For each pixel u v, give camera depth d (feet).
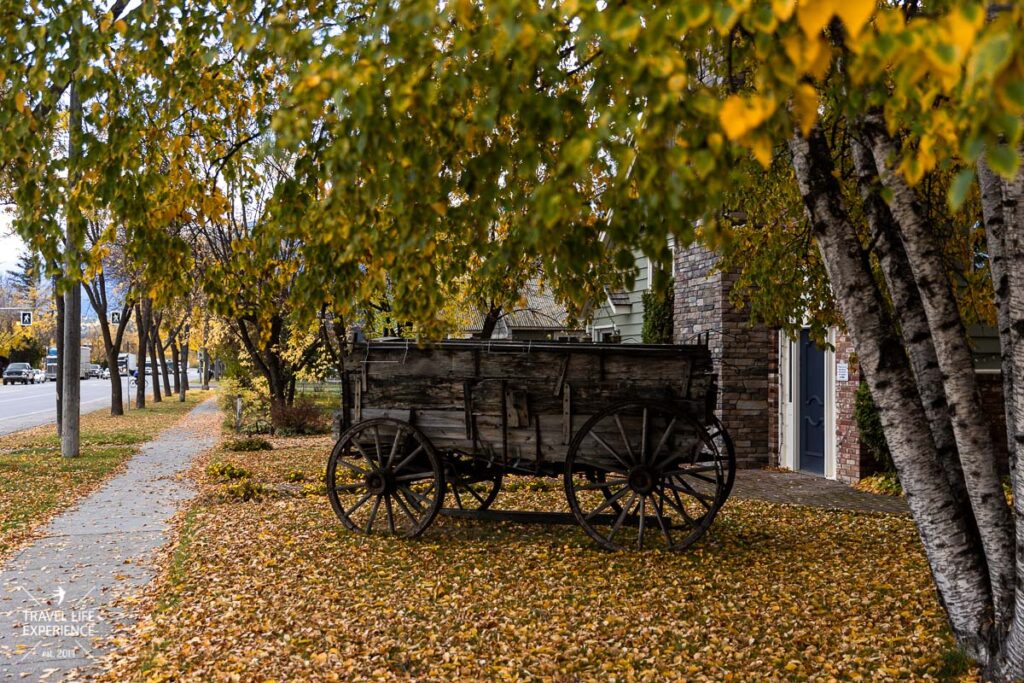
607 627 18.42
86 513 33.12
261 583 21.89
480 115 10.28
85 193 14.90
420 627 18.44
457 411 26.53
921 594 20.25
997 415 36.76
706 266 45.68
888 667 15.42
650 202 9.14
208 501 35.06
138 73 14.88
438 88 11.24
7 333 184.03
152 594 21.43
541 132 11.78
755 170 24.54
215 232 53.42
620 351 25.30
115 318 98.89
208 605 20.03
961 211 24.67
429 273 14.67
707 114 8.39
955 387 14.52
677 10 7.26
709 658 16.48
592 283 18.70
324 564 23.86
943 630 17.22
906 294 16.38
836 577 22.22
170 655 16.71
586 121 10.65
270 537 27.35
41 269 15.80
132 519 31.83
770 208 27.22
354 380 27.27
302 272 14.73
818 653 16.71
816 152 14.93
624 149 8.98
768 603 20.12
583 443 25.80
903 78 6.91
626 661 16.26
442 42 13.74
